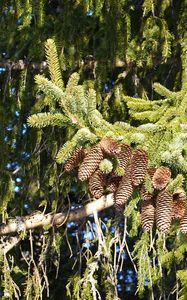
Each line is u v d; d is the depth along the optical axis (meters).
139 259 6.48
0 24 6.66
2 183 6.68
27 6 6.38
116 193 3.49
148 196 3.54
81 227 6.95
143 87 6.72
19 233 6.73
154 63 6.64
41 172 6.96
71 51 6.53
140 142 3.69
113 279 6.56
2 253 6.69
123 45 6.43
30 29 6.73
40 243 7.86
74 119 3.61
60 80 3.67
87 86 6.57
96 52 6.63
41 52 6.55
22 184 6.89
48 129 6.72
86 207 6.61
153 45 6.39
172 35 6.38
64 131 6.72
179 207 3.55
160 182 3.45
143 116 4.19
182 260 6.72
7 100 6.82
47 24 6.68
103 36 6.68
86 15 6.52
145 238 6.47
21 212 6.91
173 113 4.09
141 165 3.48
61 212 6.73
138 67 6.76
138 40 6.57
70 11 6.52
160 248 6.43
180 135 3.77
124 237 6.41
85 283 6.57
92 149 3.49
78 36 6.57
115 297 6.53
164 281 6.63
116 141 3.58
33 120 3.59
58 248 6.80
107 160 3.42
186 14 6.52
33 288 6.76
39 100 6.55
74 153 3.58
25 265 7.80
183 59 6.39
